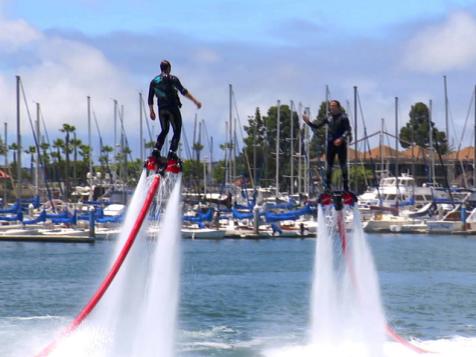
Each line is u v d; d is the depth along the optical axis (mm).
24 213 199500
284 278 101625
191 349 52156
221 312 70250
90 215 160250
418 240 180625
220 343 54312
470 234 193250
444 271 112250
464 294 83688
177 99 36781
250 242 168500
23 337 56375
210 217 174125
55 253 137875
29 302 76750
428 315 68188
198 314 68938
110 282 38812
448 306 73875
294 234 176500
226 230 174250
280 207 192875
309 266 118938
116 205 184750
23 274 104688
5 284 93062
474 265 121625
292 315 68750
